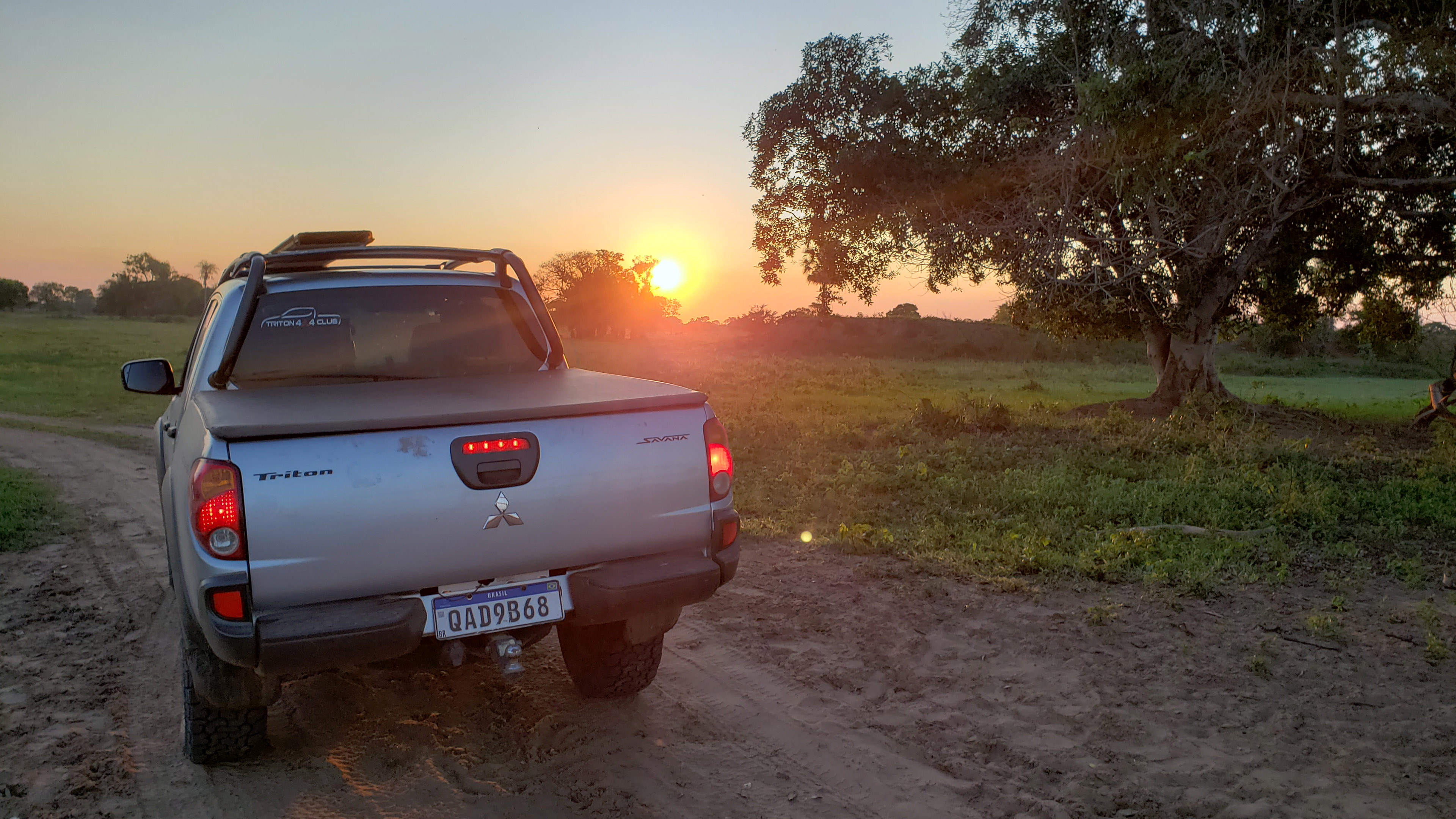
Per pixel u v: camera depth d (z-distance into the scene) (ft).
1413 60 36.91
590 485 10.35
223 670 10.13
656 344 190.49
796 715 13.16
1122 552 20.98
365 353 14.26
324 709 13.33
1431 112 37.96
